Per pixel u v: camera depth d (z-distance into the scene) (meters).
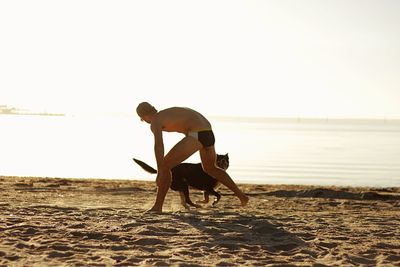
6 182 15.17
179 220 6.33
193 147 7.36
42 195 10.88
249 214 7.41
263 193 13.06
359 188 17.33
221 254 4.68
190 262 4.36
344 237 5.63
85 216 6.51
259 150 54.75
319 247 5.09
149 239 5.16
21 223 5.94
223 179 7.69
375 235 5.82
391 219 7.27
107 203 9.64
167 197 11.41
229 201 10.99
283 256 4.71
